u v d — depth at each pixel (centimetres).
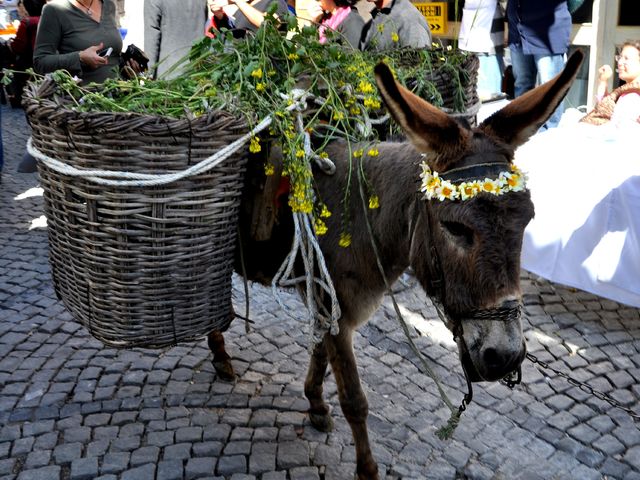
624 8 733
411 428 353
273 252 301
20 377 402
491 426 355
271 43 297
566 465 328
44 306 486
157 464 329
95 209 253
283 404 374
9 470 327
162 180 244
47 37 519
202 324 283
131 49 508
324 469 325
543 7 699
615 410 366
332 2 509
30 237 607
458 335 228
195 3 626
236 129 254
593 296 486
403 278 455
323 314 287
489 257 204
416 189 240
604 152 443
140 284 264
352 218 271
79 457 333
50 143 257
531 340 433
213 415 365
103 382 395
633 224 415
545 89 231
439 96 332
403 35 472
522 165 451
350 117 286
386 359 417
